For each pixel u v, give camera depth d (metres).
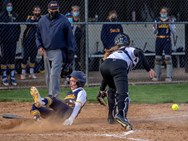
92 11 38.19
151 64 38.81
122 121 18.17
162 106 25.77
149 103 26.78
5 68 32.25
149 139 16.56
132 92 30.47
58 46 23.12
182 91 30.86
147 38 39.25
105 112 23.69
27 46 33.53
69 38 23.20
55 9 22.97
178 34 39.44
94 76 36.00
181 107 25.45
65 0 37.19
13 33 32.16
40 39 23.59
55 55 23.22
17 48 36.47
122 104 18.38
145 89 31.64
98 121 20.98
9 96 28.86
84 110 24.28
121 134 17.52
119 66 18.81
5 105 25.88
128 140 16.41
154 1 39.62
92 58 37.78
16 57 36.28
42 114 19.41
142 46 39.19
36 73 36.88
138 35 39.09
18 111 23.95
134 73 37.59
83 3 35.72
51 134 17.50
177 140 16.42
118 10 38.66
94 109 24.62
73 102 19.64
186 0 38.50
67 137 16.84
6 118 21.03
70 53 23.31
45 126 19.31
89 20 37.50
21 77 34.12
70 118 19.39
